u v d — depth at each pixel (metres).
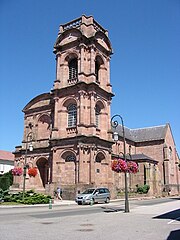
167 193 54.91
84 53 39.09
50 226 13.12
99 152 37.16
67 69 40.69
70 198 34.00
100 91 39.47
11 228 12.35
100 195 30.81
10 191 38.34
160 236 10.70
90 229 12.33
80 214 19.25
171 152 62.91
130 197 42.16
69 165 36.41
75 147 35.81
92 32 39.78
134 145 61.72
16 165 43.88
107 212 20.95
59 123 38.44
